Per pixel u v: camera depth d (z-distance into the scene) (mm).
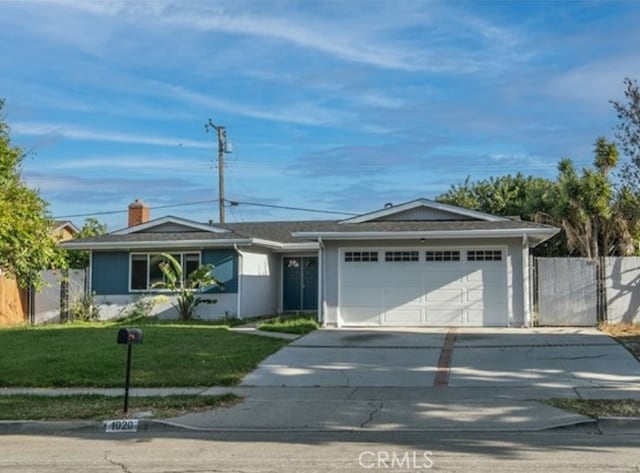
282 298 28219
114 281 25156
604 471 7160
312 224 31922
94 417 10078
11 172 22875
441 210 21844
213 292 24531
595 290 19859
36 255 23031
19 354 15469
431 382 12461
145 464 7711
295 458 7879
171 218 25859
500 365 13836
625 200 18609
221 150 42500
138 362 14336
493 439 8781
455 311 20188
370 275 20625
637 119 14523
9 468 7609
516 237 19875
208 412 10461
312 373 13414
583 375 12805
